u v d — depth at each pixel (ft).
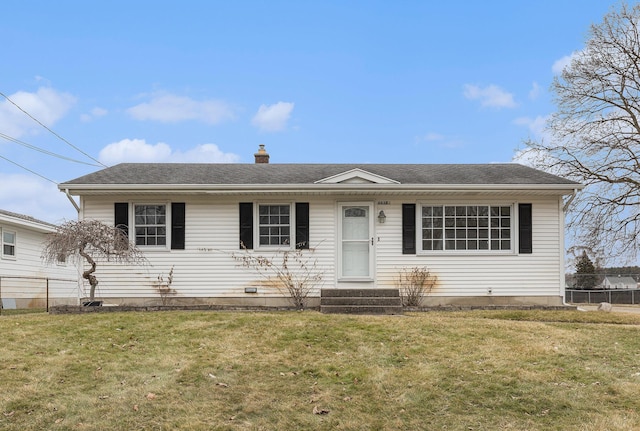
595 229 73.00
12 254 66.03
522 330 35.50
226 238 48.93
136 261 48.24
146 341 32.24
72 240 42.45
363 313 43.70
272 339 32.63
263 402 23.99
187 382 25.95
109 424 21.83
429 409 23.40
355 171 47.42
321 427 21.86
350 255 49.47
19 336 32.73
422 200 49.60
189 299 48.57
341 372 27.32
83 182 47.01
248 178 50.01
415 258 49.19
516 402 23.93
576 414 22.70
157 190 47.09
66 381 25.84
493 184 47.47
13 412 22.58
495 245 49.67
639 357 29.73
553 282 49.37
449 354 29.96
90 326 35.60
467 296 49.11
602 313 44.62
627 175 72.74
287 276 48.88
